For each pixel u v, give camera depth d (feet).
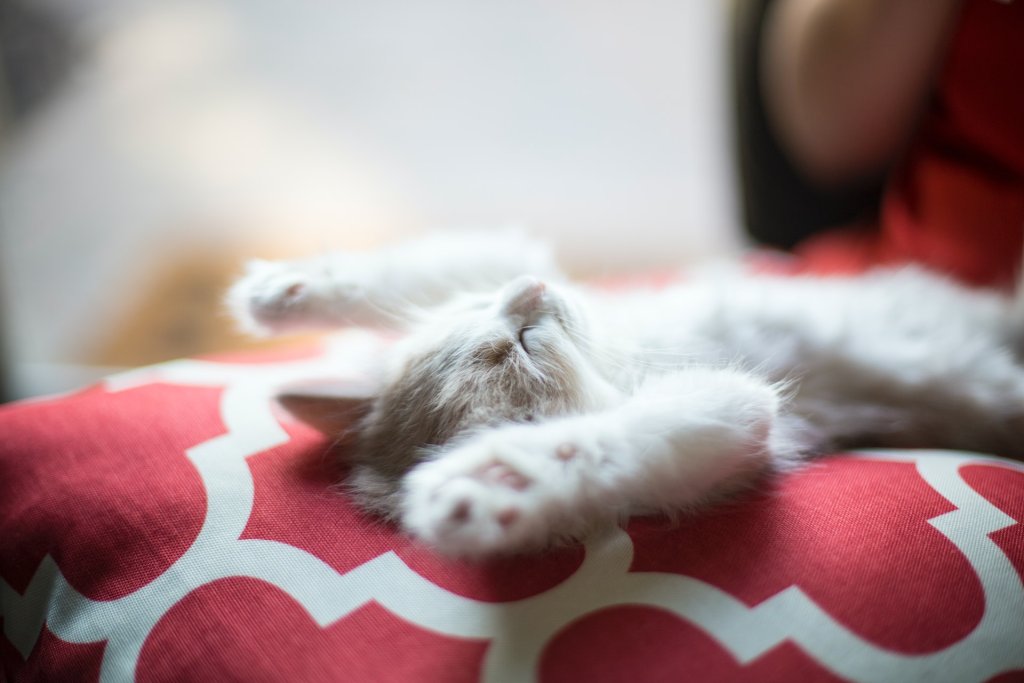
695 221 2.25
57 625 0.77
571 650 0.68
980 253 1.17
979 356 1.00
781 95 1.44
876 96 1.34
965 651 0.68
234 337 1.87
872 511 0.76
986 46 1.12
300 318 0.96
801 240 1.61
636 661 0.67
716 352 0.98
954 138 1.18
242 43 2.30
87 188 2.19
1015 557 0.73
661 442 0.78
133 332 1.90
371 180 2.28
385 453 0.86
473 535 0.68
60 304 1.95
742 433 0.81
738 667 0.67
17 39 2.14
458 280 1.04
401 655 0.69
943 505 0.77
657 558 0.74
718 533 0.76
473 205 2.25
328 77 2.31
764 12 1.47
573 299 0.93
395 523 0.80
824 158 1.46
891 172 1.40
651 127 2.32
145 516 0.79
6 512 0.84
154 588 0.75
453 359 0.87
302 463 0.85
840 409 0.99
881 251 1.32
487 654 0.68
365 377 0.96
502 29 2.29
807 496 0.79
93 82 2.24
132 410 0.90
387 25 2.29
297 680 0.68
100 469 0.83
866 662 0.67
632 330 0.99
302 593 0.73
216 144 2.28
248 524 0.78
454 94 2.32
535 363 0.86
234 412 0.91
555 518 0.74
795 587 0.71
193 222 2.13
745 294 1.05
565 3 2.27
